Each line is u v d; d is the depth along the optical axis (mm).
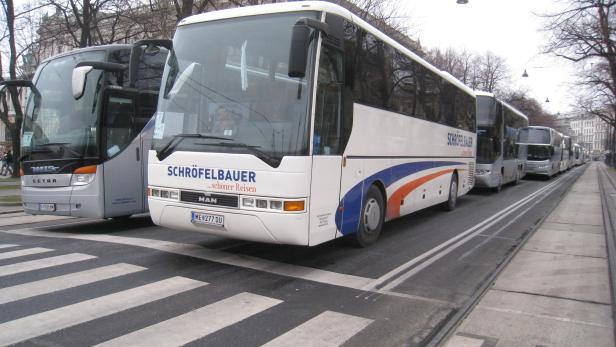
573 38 18406
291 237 5750
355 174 7156
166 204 6520
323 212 6250
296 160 5715
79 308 4836
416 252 7902
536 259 7500
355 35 7113
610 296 5621
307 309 5020
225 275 6164
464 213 13016
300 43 5398
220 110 6227
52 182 9023
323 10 6281
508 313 5035
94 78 8984
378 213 8180
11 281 5711
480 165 18703
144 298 5188
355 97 7148
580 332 4527
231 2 19016
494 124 18859
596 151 157500
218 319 4656
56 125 9203
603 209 14117
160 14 18859
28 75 23594
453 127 12648
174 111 6586
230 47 6375
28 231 9406
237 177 5945
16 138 24375
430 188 11000
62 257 6934
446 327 4602
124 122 9312
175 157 6434
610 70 22891
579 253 7926
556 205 15250
